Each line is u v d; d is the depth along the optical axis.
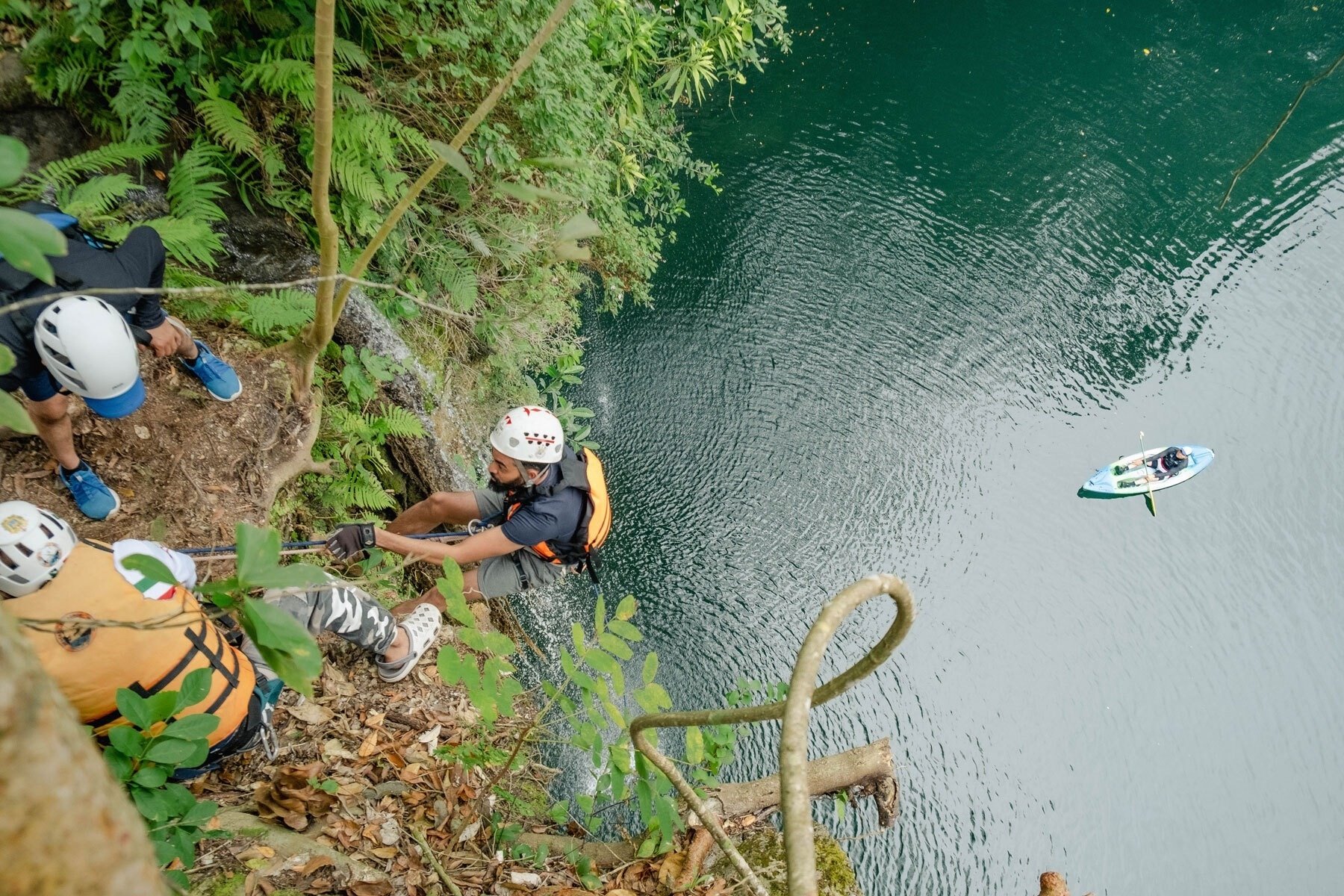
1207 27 17.56
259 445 4.00
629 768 2.92
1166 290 14.12
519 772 4.41
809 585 10.32
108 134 4.18
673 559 9.79
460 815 3.59
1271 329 13.87
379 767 3.66
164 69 4.29
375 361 4.84
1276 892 9.39
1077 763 10.09
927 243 13.73
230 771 3.29
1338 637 11.38
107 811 0.63
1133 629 11.20
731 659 9.38
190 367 3.83
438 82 5.37
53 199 3.89
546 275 7.11
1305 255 14.51
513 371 7.23
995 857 9.38
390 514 5.31
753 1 8.47
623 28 6.87
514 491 3.89
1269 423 12.92
